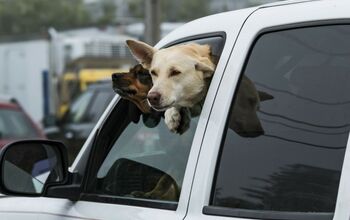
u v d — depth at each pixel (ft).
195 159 9.68
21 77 77.00
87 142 11.80
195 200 9.48
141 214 10.19
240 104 9.51
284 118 9.08
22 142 11.57
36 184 12.89
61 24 186.39
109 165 11.46
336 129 8.46
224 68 9.80
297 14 9.31
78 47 73.92
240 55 9.71
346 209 7.88
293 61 9.22
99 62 73.92
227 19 10.30
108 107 11.77
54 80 74.28
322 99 8.76
